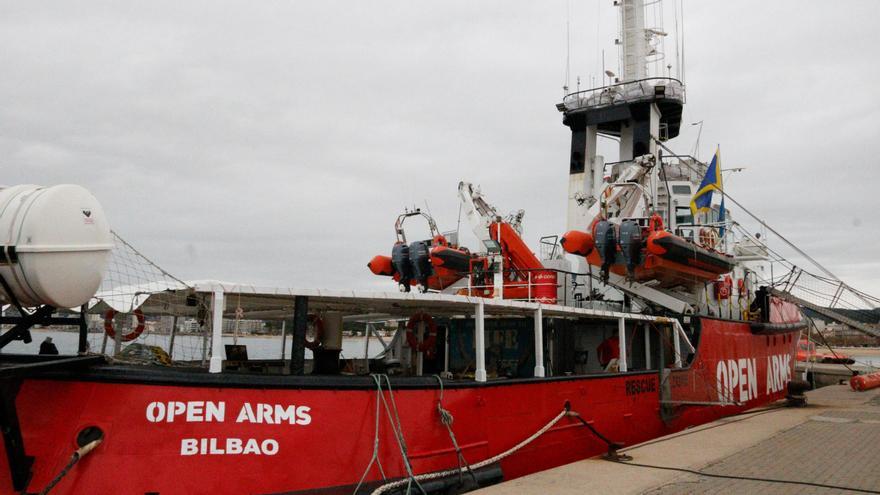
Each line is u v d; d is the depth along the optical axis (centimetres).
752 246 2066
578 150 1884
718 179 1880
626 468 923
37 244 627
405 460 782
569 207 1872
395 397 802
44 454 636
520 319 1331
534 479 851
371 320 1388
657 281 1470
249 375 709
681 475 879
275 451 707
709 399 1491
